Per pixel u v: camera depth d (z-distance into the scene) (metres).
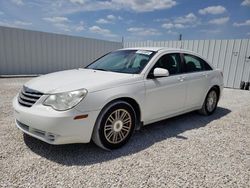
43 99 2.78
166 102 3.88
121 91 3.11
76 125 2.71
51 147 3.15
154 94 3.60
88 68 4.27
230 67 10.57
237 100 7.47
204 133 4.03
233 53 10.39
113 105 3.05
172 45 12.59
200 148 3.35
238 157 3.11
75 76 3.35
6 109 5.01
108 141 3.08
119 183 2.37
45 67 12.95
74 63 14.30
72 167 2.65
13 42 11.42
